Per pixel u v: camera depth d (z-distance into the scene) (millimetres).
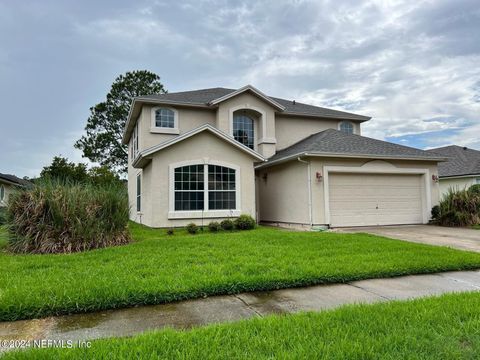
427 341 3023
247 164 14211
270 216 16750
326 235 10266
